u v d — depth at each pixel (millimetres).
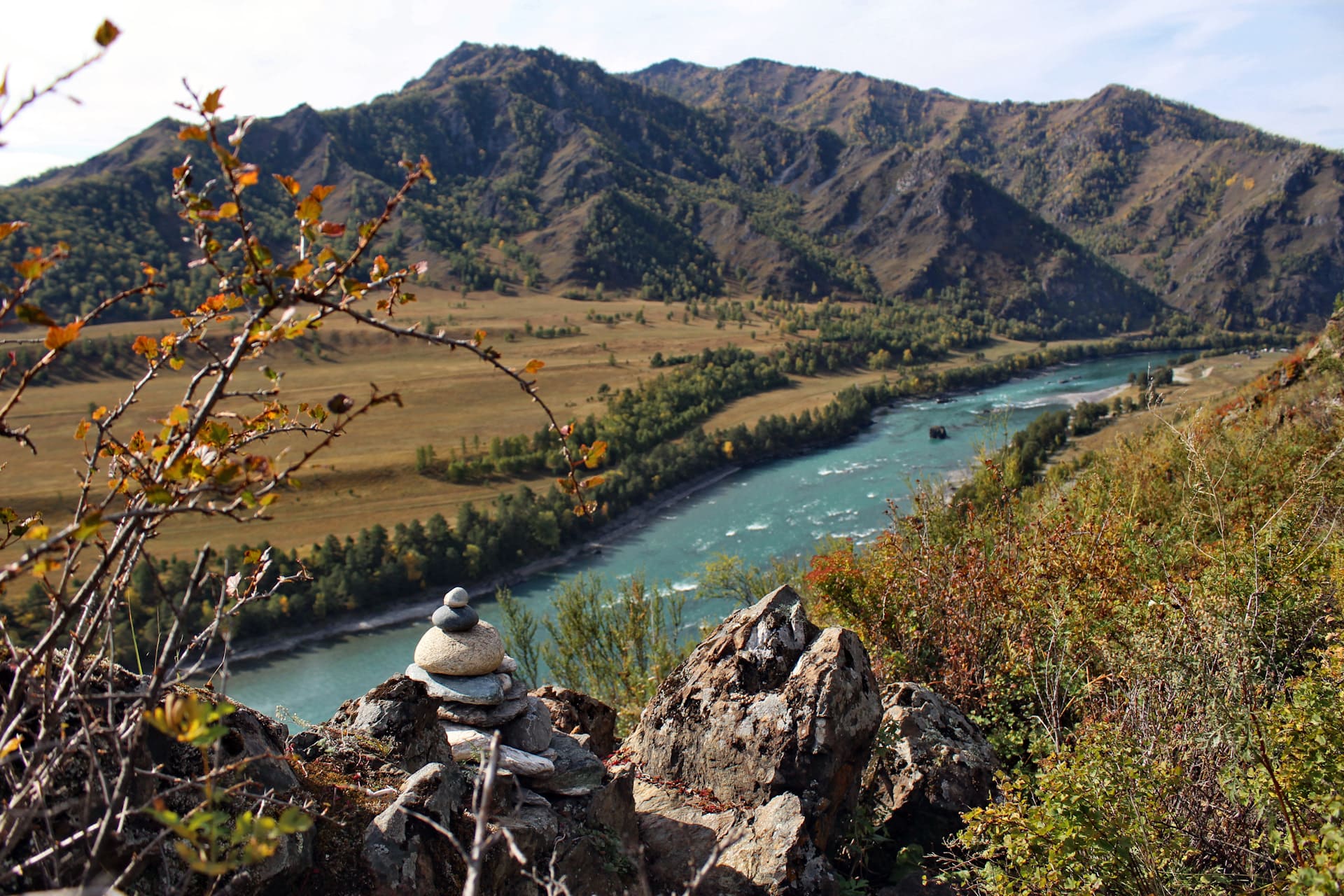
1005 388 152625
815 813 7004
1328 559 8578
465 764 6031
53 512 76750
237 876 3838
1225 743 5855
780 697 7500
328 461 107625
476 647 6566
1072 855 5191
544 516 77812
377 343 187750
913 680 10305
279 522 90562
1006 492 13867
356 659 63000
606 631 17609
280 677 60375
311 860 4578
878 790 8133
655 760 8055
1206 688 6090
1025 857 5492
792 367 180250
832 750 7168
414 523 76812
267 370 2980
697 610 44906
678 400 139375
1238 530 9867
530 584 73875
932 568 11039
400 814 4801
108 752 3852
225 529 86125
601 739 8742
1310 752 5352
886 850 7664
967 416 125125
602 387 154750
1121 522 10758
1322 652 6477
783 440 112938
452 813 5141
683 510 89438
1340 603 7703
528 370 3268
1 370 2775
